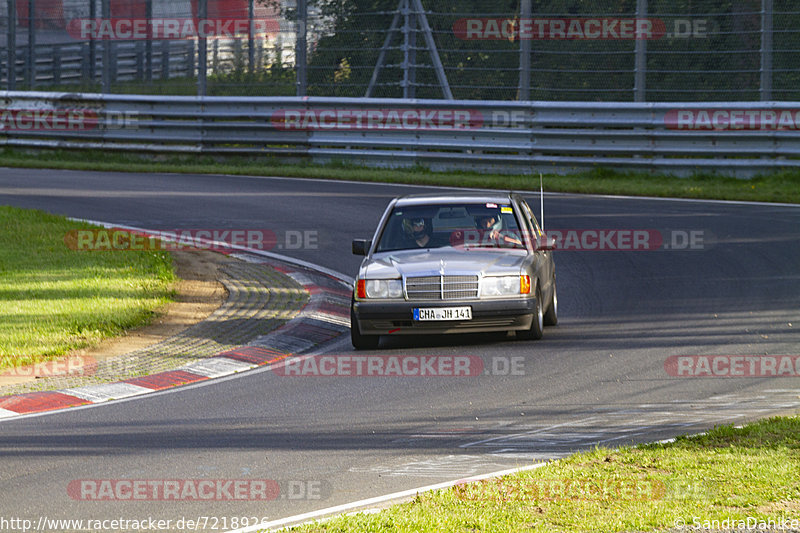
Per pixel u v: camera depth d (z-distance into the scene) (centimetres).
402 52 9406
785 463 2208
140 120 9700
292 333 4041
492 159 8731
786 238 5881
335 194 7794
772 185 7838
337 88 9519
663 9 8981
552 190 7862
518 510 1945
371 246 4084
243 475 2317
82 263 5281
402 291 3731
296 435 2672
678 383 3169
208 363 3606
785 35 8494
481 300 3712
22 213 6688
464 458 2420
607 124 8394
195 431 2733
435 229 4100
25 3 10238
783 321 4044
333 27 9475
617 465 2248
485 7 9375
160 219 6825
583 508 1947
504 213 4172
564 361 3512
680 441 2444
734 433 2492
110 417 2906
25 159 9888
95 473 2350
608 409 2875
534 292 3794
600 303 4550
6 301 4400
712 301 4478
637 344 3750
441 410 2911
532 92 9375
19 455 2517
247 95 9719
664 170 8338
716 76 8956
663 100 9088
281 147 9494
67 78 10212
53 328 3978
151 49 9894
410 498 2108
